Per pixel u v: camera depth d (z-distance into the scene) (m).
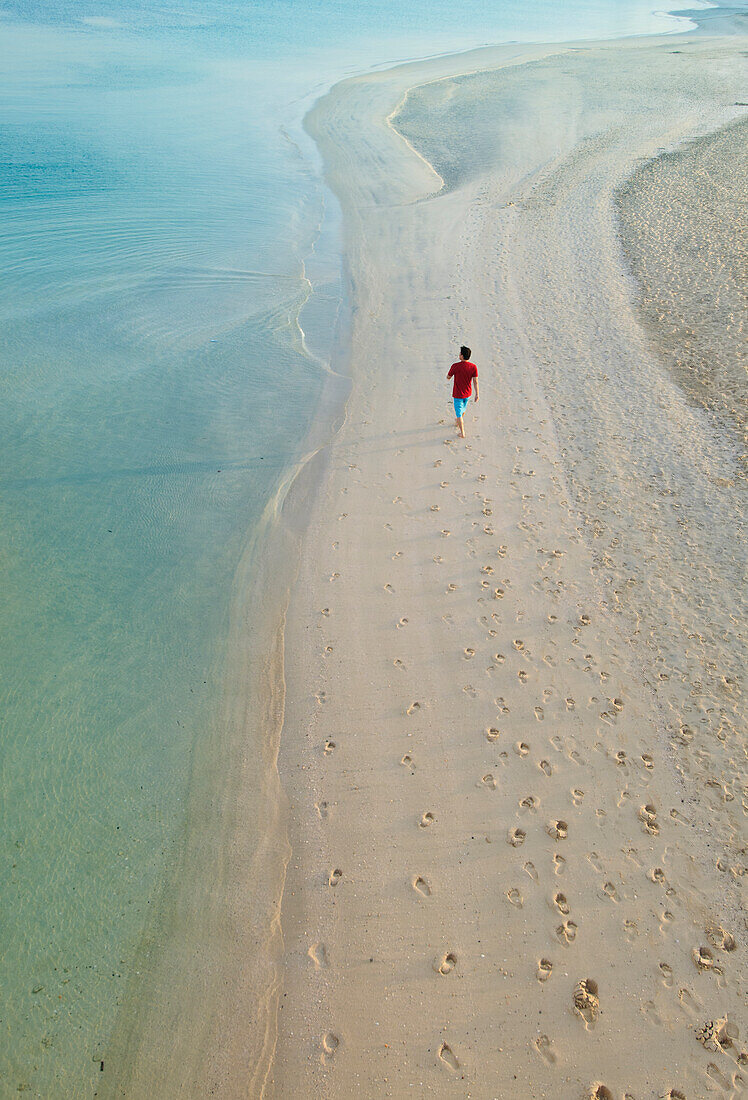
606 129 29.58
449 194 23.75
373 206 23.09
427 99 36.19
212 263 18.92
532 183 24.05
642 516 10.28
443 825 6.73
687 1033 5.33
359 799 7.00
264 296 17.28
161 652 8.59
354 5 71.44
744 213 19.86
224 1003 5.67
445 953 5.84
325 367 14.40
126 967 5.89
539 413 12.64
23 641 8.63
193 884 6.44
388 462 11.55
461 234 20.38
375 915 6.13
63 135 29.19
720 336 14.53
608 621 8.70
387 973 5.75
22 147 27.23
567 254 18.69
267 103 35.50
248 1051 5.40
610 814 6.74
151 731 7.72
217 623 8.96
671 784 6.96
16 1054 5.36
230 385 13.73
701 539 9.83
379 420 12.62
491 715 7.67
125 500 10.82
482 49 49.47
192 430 12.44
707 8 76.81
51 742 7.56
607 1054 5.24
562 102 34.25
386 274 18.31
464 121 32.09
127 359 14.43
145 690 8.14
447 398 13.13
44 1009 5.61
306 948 5.97
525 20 65.94
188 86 38.47
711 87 35.88
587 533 10.03
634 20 66.69
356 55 47.53
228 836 6.80
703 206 20.66
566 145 27.88
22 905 6.23
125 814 6.96
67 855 6.61
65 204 22.14
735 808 6.73
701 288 16.34
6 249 18.92
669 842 6.50
